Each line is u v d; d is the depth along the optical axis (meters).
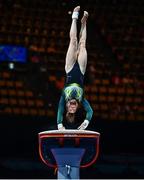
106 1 49.19
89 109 16.98
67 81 17.12
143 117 39.97
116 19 47.75
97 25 46.28
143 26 47.75
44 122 35.75
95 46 44.47
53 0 47.75
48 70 41.16
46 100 39.09
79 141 15.65
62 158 15.90
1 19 45.16
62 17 46.72
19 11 46.44
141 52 45.28
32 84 40.03
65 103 16.88
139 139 36.62
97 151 16.03
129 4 49.62
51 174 33.75
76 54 17.36
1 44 41.62
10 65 40.81
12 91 39.59
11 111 38.31
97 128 36.06
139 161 35.66
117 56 44.28
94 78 41.94
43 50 42.88
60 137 15.46
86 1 48.59
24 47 41.72
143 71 43.53
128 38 46.16
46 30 45.19
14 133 35.31
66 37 45.06
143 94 41.72
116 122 36.50
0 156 34.75
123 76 42.66
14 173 33.69
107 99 40.88
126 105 40.66
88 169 33.78
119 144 36.25
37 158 34.84
